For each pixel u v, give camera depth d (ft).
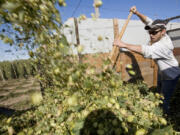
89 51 7.64
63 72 2.67
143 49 5.87
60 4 2.78
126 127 3.70
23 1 2.11
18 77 36.52
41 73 7.54
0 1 1.64
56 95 6.67
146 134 3.19
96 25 11.06
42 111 6.18
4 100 15.03
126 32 13.43
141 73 12.80
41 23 2.72
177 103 8.38
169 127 2.66
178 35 17.52
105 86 4.37
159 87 8.45
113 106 4.00
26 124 5.60
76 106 4.02
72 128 3.72
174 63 6.53
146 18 7.43
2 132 5.00
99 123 3.72
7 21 2.29
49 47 3.19
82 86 3.50
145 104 6.12
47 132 4.63
